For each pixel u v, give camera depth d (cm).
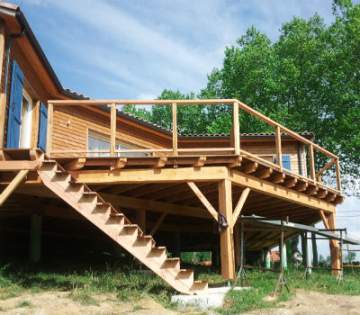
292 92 2777
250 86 2803
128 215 1319
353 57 2478
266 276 1055
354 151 2464
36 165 817
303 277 1098
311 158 1291
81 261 1173
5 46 946
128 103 945
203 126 3322
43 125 1203
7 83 948
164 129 1653
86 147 1411
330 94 2584
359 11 2542
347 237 1236
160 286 829
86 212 800
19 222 1235
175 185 1012
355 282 1086
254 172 1054
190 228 1484
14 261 1039
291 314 702
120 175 938
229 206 937
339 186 1416
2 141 893
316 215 1552
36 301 693
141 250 774
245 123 2775
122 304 709
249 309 720
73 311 656
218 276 1076
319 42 2683
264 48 2897
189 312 699
